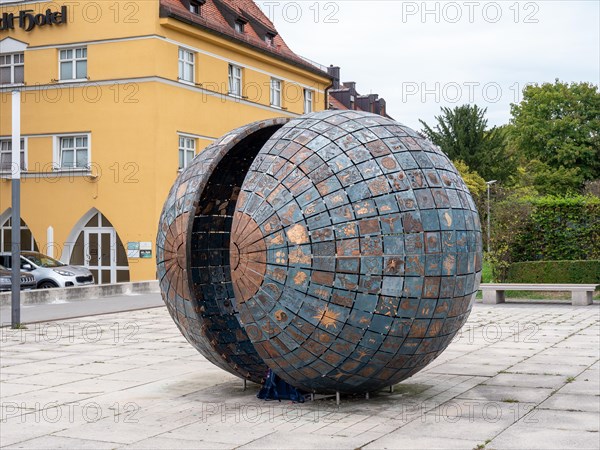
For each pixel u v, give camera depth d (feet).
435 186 27.22
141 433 25.31
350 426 25.53
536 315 62.39
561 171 177.27
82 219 103.55
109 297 84.89
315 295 25.89
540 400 29.37
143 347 45.52
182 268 28.40
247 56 118.32
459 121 176.55
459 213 27.61
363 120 28.40
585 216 83.20
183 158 105.29
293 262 25.95
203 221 32.50
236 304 29.19
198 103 107.04
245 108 118.11
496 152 174.70
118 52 100.42
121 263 103.19
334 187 26.27
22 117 106.22
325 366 26.84
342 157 26.76
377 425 25.62
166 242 29.19
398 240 26.03
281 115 128.26
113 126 101.04
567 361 38.50
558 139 180.14
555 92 181.98
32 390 32.81
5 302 72.95
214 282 32.48
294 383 28.55
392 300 25.95
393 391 31.09
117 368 38.14
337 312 25.86
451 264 26.86
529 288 72.59
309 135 27.53
